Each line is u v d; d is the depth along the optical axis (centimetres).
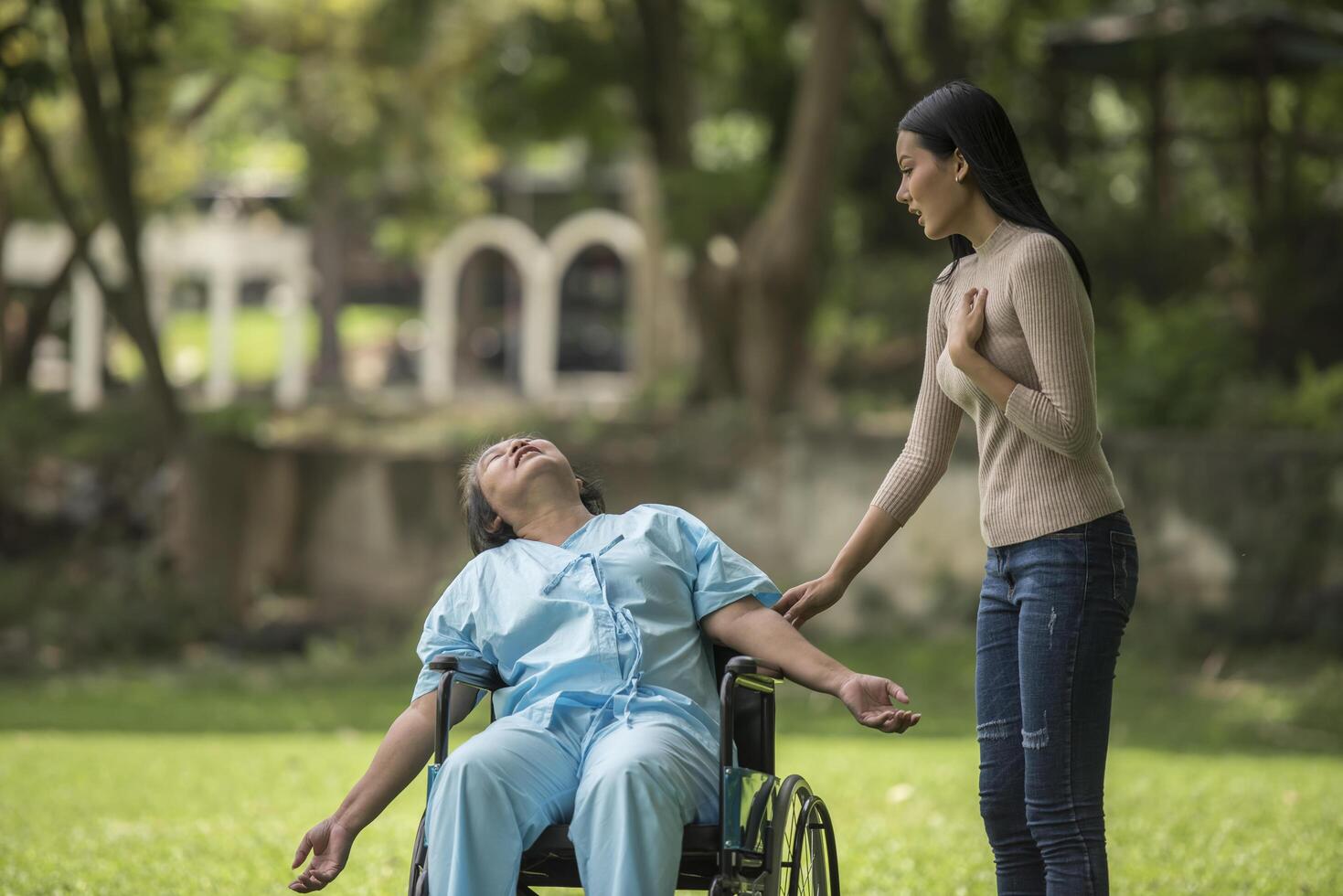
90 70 2319
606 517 556
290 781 1134
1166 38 2530
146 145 3238
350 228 4847
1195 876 771
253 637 2356
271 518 2620
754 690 509
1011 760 526
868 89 3125
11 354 3356
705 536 549
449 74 3400
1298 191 2603
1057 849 503
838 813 984
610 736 498
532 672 531
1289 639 2011
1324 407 2202
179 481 2503
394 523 2598
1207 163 2984
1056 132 2931
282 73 3350
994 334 513
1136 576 518
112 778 1152
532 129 2952
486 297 5719
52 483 2861
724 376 2722
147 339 2480
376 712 1759
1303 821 927
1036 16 2984
